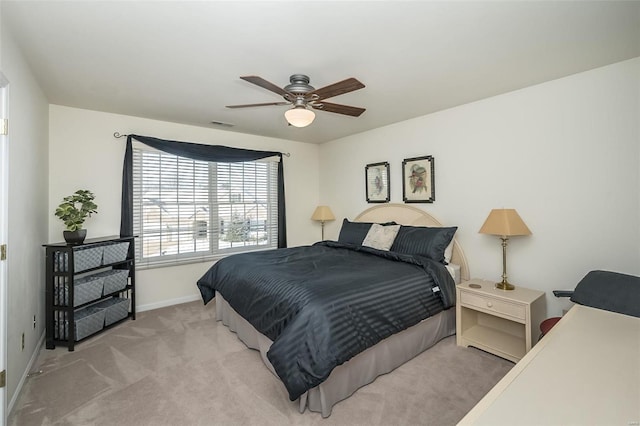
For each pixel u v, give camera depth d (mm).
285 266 2691
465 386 2002
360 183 4395
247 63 2176
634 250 2121
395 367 2217
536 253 2611
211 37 1839
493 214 2537
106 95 2818
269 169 4699
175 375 2152
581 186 2352
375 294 2094
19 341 1965
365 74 2359
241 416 1736
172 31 1775
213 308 3633
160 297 3711
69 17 1641
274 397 1907
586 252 2336
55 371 2203
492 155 2891
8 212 1726
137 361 2346
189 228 3938
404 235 3277
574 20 1669
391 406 1809
